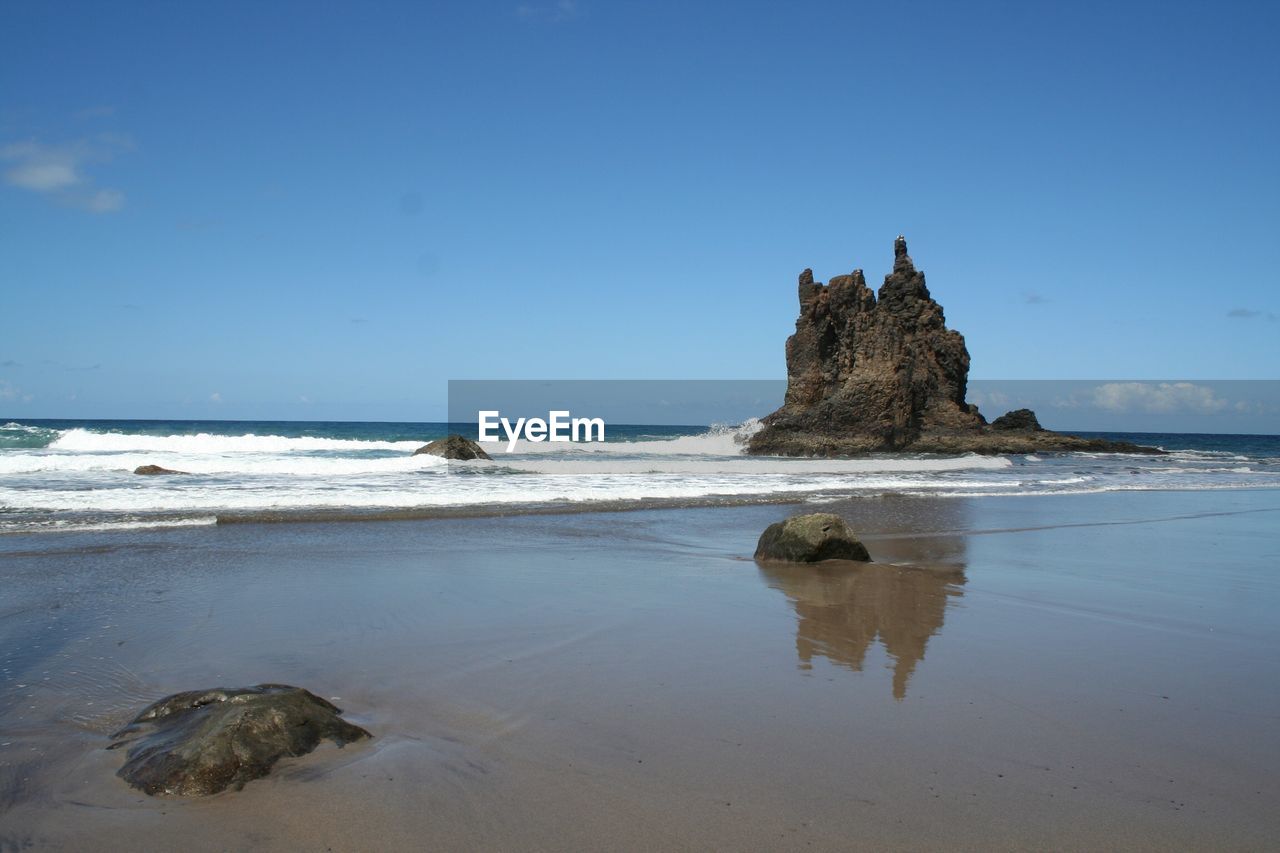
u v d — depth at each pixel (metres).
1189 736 4.65
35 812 3.57
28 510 13.22
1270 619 7.71
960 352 49.91
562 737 4.52
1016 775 4.08
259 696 4.43
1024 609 8.02
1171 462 42.06
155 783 3.77
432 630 6.84
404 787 3.84
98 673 5.58
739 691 5.37
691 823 3.54
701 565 10.34
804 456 43.12
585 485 19.97
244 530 11.95
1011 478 27.20
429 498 16.11
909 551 11.70
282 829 3.45
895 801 3.78
